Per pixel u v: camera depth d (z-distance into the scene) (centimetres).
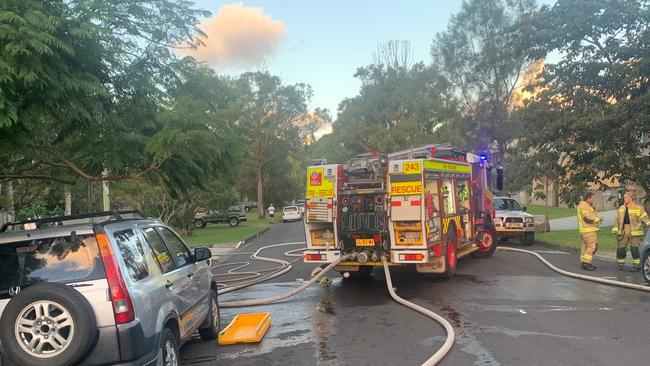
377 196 1159
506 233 1970
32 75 551
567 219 3341
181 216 3197
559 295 1023
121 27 786
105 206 1728
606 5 1898
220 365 670
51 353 446
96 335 461
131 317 478
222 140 927
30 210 2081
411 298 1052
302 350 721
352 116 5603
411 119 4572
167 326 582
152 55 881
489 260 1570
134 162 869
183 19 877
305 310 984
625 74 1903
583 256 1344
